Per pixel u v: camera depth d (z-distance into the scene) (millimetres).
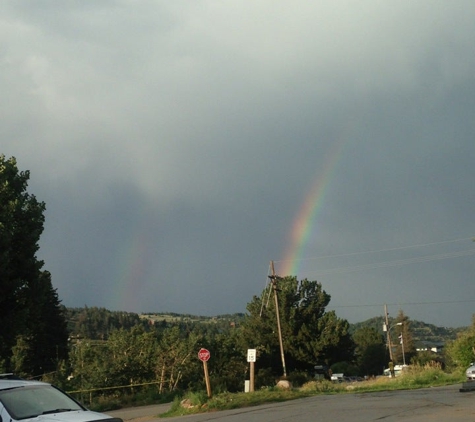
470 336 53094
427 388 28078
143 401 38500
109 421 8781
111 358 47406
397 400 19719
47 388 9859
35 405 9188
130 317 162125
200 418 18344
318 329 72000
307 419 15500
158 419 21062
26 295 24078
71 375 47812
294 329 71562
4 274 22938
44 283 24797
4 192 23781
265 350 67625
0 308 23469
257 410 19703
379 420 14391
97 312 156375
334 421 14641
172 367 48719
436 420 13719
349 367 84375
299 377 57906
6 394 9188
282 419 15914
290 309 72250
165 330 54344
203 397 24250
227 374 56188
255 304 75062
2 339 23578
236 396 24609
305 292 74375
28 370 52781
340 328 72062
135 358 47312
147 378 48156
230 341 61344
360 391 28547
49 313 55094
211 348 56875
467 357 51469
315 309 73375
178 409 24516
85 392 41406
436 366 45469
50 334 55125
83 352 47812
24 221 24250
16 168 24719
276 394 25062
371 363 102938
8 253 22812
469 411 15148
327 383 34688
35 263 24344
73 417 8688
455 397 19719
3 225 22719
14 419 8625
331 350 72000
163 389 47594
